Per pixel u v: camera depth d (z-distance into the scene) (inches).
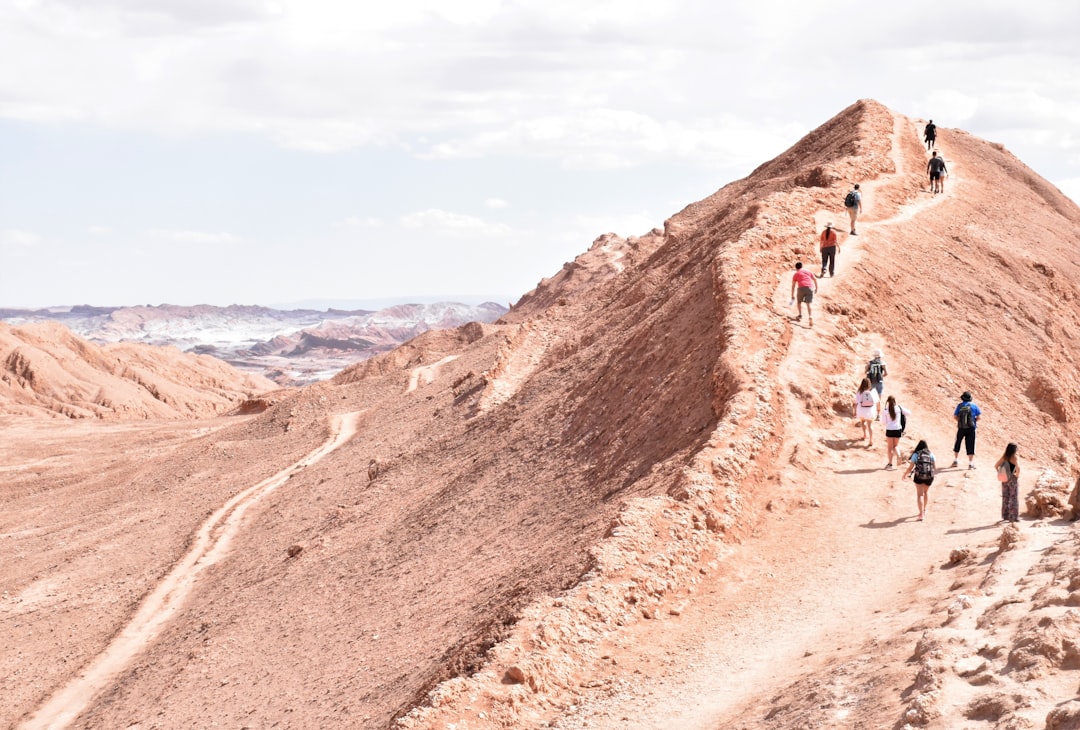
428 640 952.3
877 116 2383.1
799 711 541.0
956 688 487.5
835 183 1861.5
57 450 4594.0
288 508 2373.3
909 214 1827.0
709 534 858.8
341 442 3164.4
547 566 890.7
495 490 1498.5
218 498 2755.9
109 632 1817.2
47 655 1772.9
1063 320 1690.5
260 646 1331.2
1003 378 1389.0
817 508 917.2
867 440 1058.1
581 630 733.3
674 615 765.9
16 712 1503.4
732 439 979.3
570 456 1419.8
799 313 1259.8
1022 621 530.9
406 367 4702.3
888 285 1443.2
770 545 860.0
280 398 5472.4
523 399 1980.8
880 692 522.0
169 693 1285.7
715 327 1286.9
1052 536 703.7
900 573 761.0
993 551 729.0
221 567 2085.4
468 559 1240.2
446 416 2554.1
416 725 637.3
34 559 2561.5
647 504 875.4
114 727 1245.1
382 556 1509.6
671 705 626.8
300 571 1657.2
